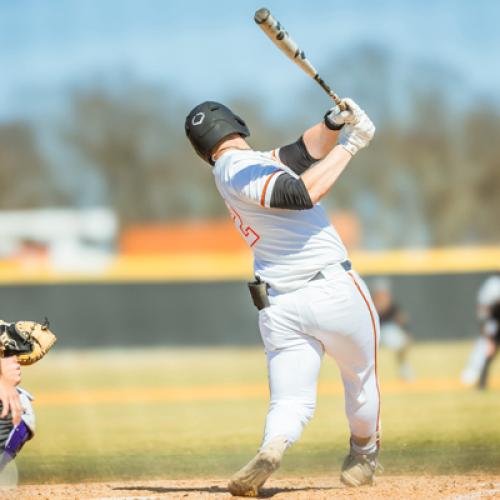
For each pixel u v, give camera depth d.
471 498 16.67
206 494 17.55
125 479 21.81
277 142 160.75
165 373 61.88
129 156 168.75
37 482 21.39
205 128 17.48
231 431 33.38
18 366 16.38
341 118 16.75
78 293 79.50
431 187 153.38
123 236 154.00
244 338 80.25
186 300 80.19
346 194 153.12
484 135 153.88
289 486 19.23
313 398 17.14
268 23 16.09
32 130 169.12
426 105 153.62
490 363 50.16
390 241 152.75
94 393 50.25
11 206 168.00
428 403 41.53
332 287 16.72
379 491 17.62
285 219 16.77
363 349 17.09
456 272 78.00
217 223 162.75
